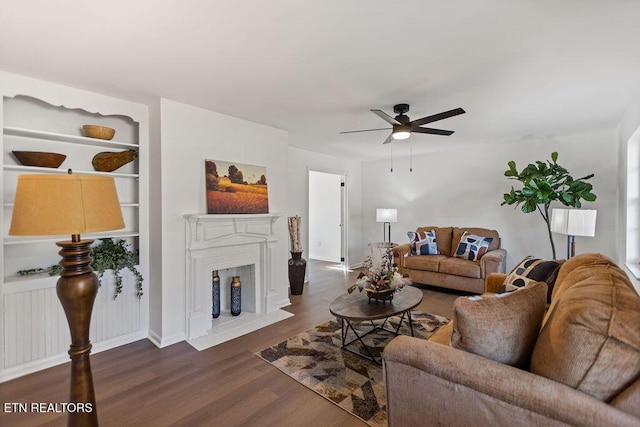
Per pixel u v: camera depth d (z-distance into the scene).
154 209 2.95
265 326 3.30
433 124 3.73
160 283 2.88
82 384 1.57
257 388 2.18
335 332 3.13
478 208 5.17
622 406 0.93
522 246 4.75
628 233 3.33
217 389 2.17
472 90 2.66
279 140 3.90
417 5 1.54
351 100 2.90
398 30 1.76
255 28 1.74
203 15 1.61
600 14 1.60
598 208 4.10
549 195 3.73
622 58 2.09
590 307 1.05
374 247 5.96
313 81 2.47
